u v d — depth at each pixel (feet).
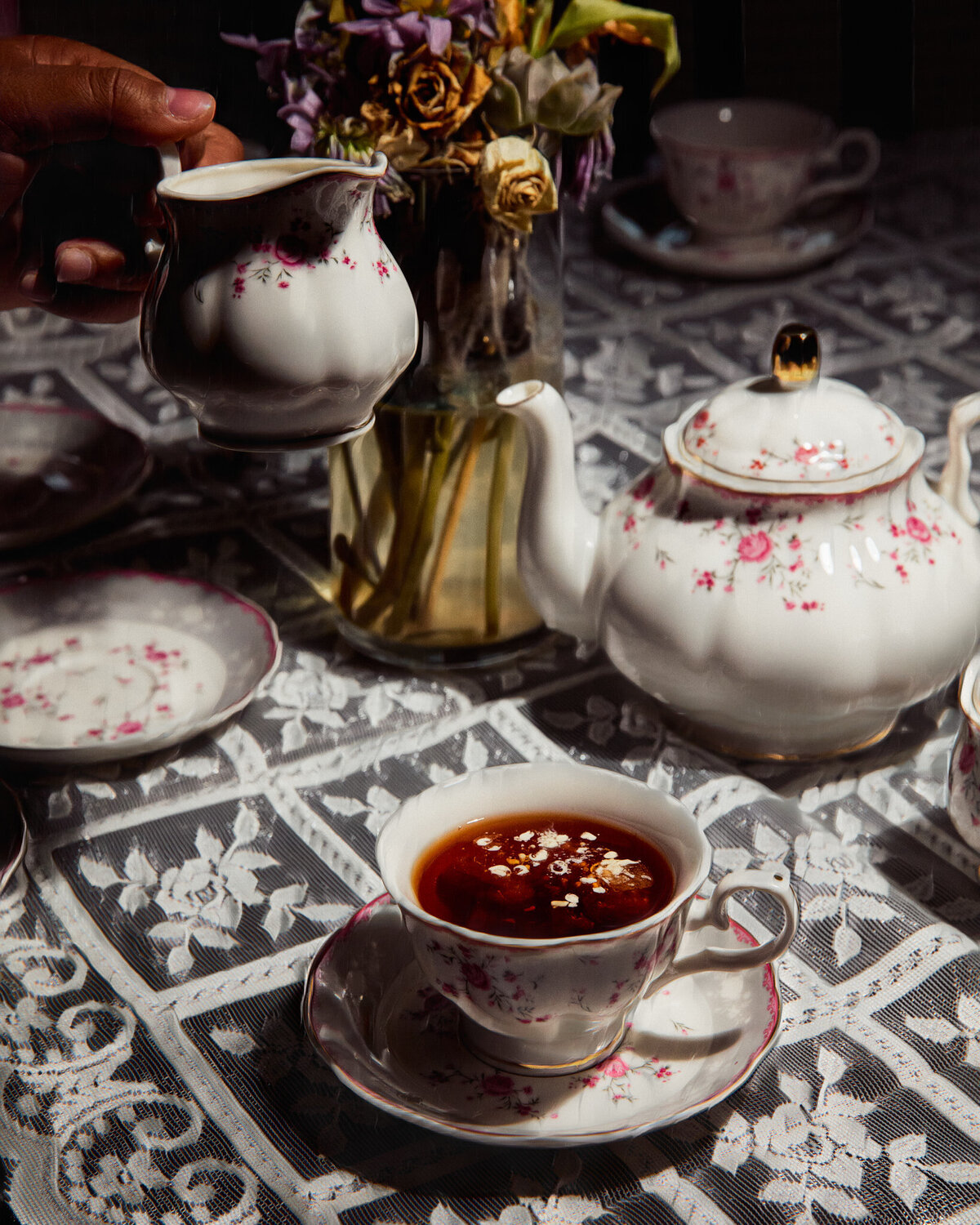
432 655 3.53
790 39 5.63
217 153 3.53
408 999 2.96
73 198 3.14
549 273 3.37
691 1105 2.79
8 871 3.10
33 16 4.95
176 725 3.30
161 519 3.88
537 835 2.94
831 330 4.29
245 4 4.60
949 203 4.79
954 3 5.40
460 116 3.19
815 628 3.21
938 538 3.29
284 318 3.00
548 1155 2.84
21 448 3.90
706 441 3.29
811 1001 3.00
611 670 3.54
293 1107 2.90
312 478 4.01
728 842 3.21
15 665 3.49
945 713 3.44
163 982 3.04
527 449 3.41
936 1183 2.81
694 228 4.63
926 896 3.13
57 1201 2.81
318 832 3.24
